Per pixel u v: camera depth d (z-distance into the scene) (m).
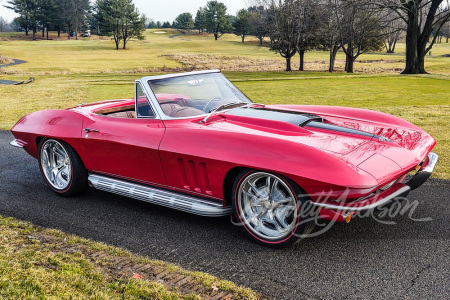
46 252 3.01
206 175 3.35
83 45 107.81
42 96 16.58
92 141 3.98
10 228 3.52
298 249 3.14
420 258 2.93
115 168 3.96
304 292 2.55
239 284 2.66
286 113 3.93
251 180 3.17
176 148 3.39
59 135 4.18
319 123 3.70
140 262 2.94
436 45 122.50
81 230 3.58
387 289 2.56
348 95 15.47
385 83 20.38
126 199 4.40
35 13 134.88
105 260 2.96
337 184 2.68
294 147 2.94
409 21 31.78
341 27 40.91
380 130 3.73
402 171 3.00
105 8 100.88
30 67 46.84
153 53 83.62
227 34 178.00
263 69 48.41
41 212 4.02
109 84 22.11
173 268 2.84
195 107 4.05
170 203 3.61
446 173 4.88
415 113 9.36
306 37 43.56
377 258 2.95
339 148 3.09
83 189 4.41
